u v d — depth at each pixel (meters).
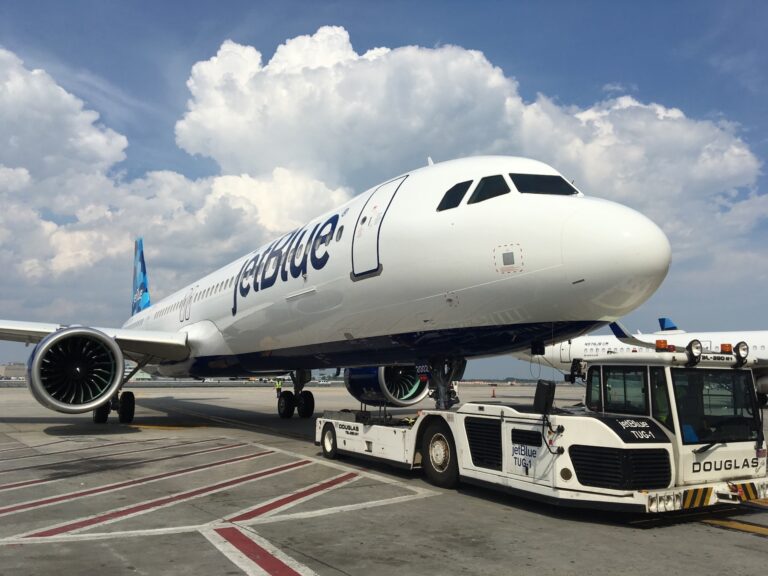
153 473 9.74
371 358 11.98
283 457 11.57
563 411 7.32
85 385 15.27
